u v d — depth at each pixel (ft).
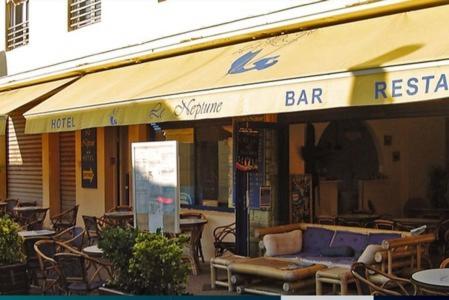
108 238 20.02
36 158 55.11
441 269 21.79
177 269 19.51
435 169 50.78
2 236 24.41
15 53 53.52
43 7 49.37
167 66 34.37
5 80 52.39
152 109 28.02
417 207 50.06
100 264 23.81
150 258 19.17
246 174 32.42
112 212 40.40
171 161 23.66
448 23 22.34
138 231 20.31
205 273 32.81
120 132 46.50
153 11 38.27
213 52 32.94
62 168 52.39
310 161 39.27
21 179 57.57
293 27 29.32
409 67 18.69
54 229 41.52
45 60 49.26
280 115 33.78
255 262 27.53
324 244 29.89
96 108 31.65
